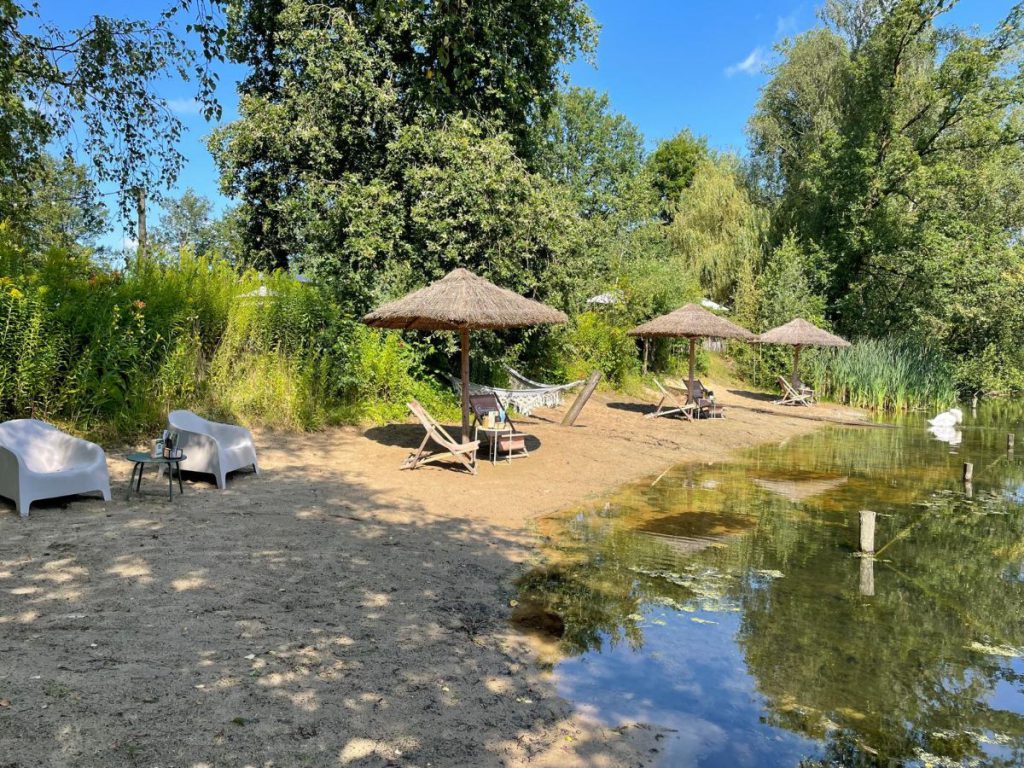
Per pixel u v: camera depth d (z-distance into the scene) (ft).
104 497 21.89
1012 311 78.48
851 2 95.71
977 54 78.13
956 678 14.85
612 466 37.11
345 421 39.88
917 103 87.30
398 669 13.16
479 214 42.14
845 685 14.34
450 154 42.24
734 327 55.83
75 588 14.80
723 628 16.98
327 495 25.82
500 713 12.10
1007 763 11.69
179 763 9.14
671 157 156.56
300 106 45.68
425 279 43.62
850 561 22.97
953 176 79.20
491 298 31.35
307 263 50.08
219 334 36.99
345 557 19.22
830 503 31.60
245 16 46.80
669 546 23.63
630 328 70.95
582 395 49.60
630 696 13.34
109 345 29.45
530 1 47.14
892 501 32.40
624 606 18.06
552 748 11.19
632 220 98.89
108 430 28.84
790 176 103.45
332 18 44.98
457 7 26.89
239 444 26.99
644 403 64.08
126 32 34.27
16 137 34.58
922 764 11.61
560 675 13.99
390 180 46.14
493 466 34.04
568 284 48.47
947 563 23.18
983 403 84.79
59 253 30.91
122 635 12.76
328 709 11.25
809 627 17.30
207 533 19.72
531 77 53.42
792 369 83.20
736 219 101.19
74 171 37.83
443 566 19.66
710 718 12.72
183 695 10.92
